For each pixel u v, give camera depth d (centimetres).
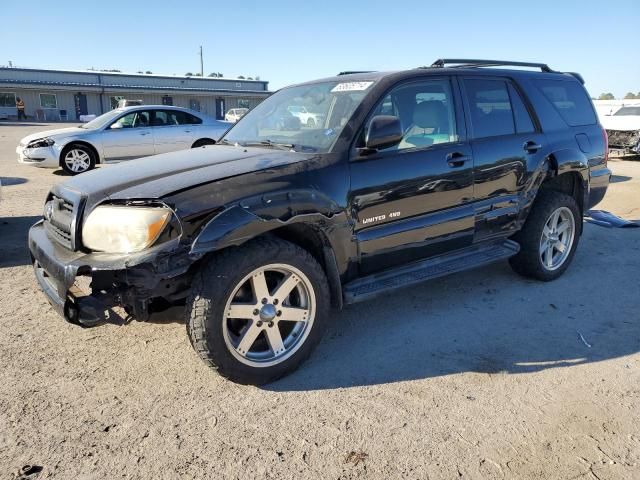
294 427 275
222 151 379
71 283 276
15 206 804
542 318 408
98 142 1131
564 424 278
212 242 274
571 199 479
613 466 247
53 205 332
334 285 340
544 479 238
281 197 302
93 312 276
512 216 438
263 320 307
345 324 398
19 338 367
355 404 295
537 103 466
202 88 5278
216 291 284
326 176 327
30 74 4669
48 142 1100
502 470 244
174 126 1206
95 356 345
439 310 423
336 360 344
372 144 335
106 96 4784
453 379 321
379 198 349
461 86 413
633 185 1038
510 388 312
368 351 356
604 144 521
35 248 328
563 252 493
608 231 677
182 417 282
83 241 296
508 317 409
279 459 251
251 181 303
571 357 349
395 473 242
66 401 295
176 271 273
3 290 455
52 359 340
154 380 318
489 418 283
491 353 354
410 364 339
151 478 238
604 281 490
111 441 262
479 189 409
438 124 393
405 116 377
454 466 247
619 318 409
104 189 304
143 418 281
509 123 441
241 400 298
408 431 272
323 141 350
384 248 359
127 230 277
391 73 387
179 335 375
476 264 409
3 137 2380
